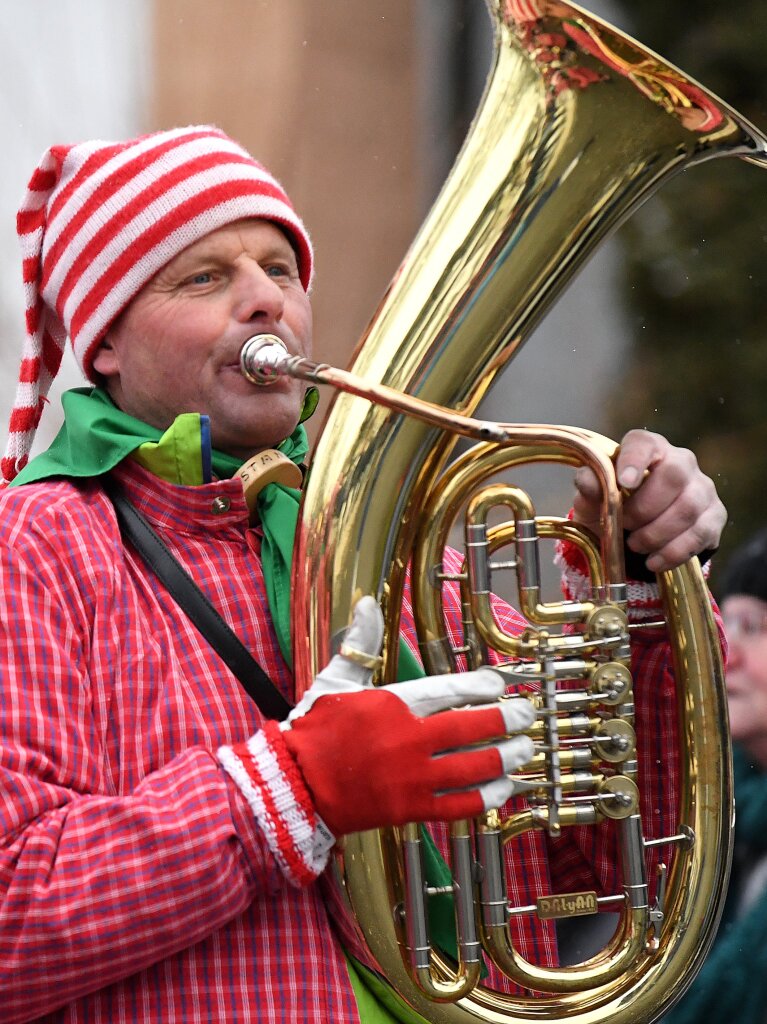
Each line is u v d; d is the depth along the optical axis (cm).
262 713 525
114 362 591
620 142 511
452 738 476
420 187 1853
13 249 1617
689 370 1814
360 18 1838
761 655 916
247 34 1797
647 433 542
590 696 515
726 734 558
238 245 573
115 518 547
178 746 510
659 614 579
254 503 565
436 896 525
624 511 544
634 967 538
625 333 1858
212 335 561
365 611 491
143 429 567
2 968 462
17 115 1697
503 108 516
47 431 1534
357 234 1823
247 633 539
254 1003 497
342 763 473
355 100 1828
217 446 575
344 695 482
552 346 1881
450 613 611
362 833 494
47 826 474
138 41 1764
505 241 508
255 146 1798
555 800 515
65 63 1723
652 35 1828
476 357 505
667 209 1833
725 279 1812
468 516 523
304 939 510
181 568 539
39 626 507
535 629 519
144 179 573
